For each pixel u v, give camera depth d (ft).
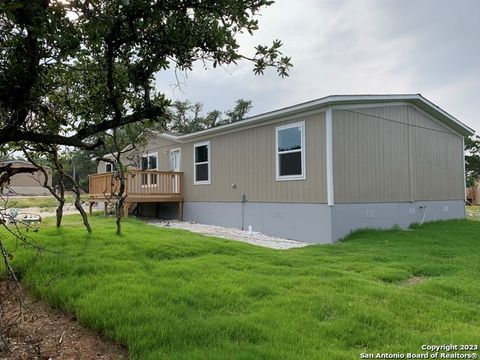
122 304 10.03
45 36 6.42
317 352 7.67
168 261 15.61
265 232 31.35
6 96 7.02
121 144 18.15
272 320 9.28
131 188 41.16
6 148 11.16
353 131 27.73
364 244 22.65
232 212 35.37
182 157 43.60
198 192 40.50
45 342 9.04
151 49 8.64
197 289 11.51
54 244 17.34
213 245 19.03
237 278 12.84
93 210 51.80
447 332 8.93
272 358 7.35
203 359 7.28
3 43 6.87
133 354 7.86
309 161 27.55
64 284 11.91
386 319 9.47
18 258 14.90
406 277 14.55
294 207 28.76
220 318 9.36
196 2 7.84
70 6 6.84
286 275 13.87
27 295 12.28
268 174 31.27
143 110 8.93
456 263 16.99
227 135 36.22
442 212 35.65
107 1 7.50
